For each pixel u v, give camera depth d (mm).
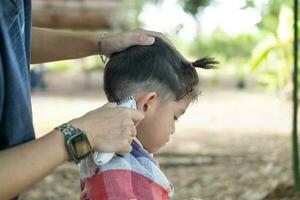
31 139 1570
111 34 1964
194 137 8398
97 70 17203
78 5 13516
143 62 1712
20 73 1521
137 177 1629
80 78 18562
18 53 1532
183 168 6312
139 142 1707
